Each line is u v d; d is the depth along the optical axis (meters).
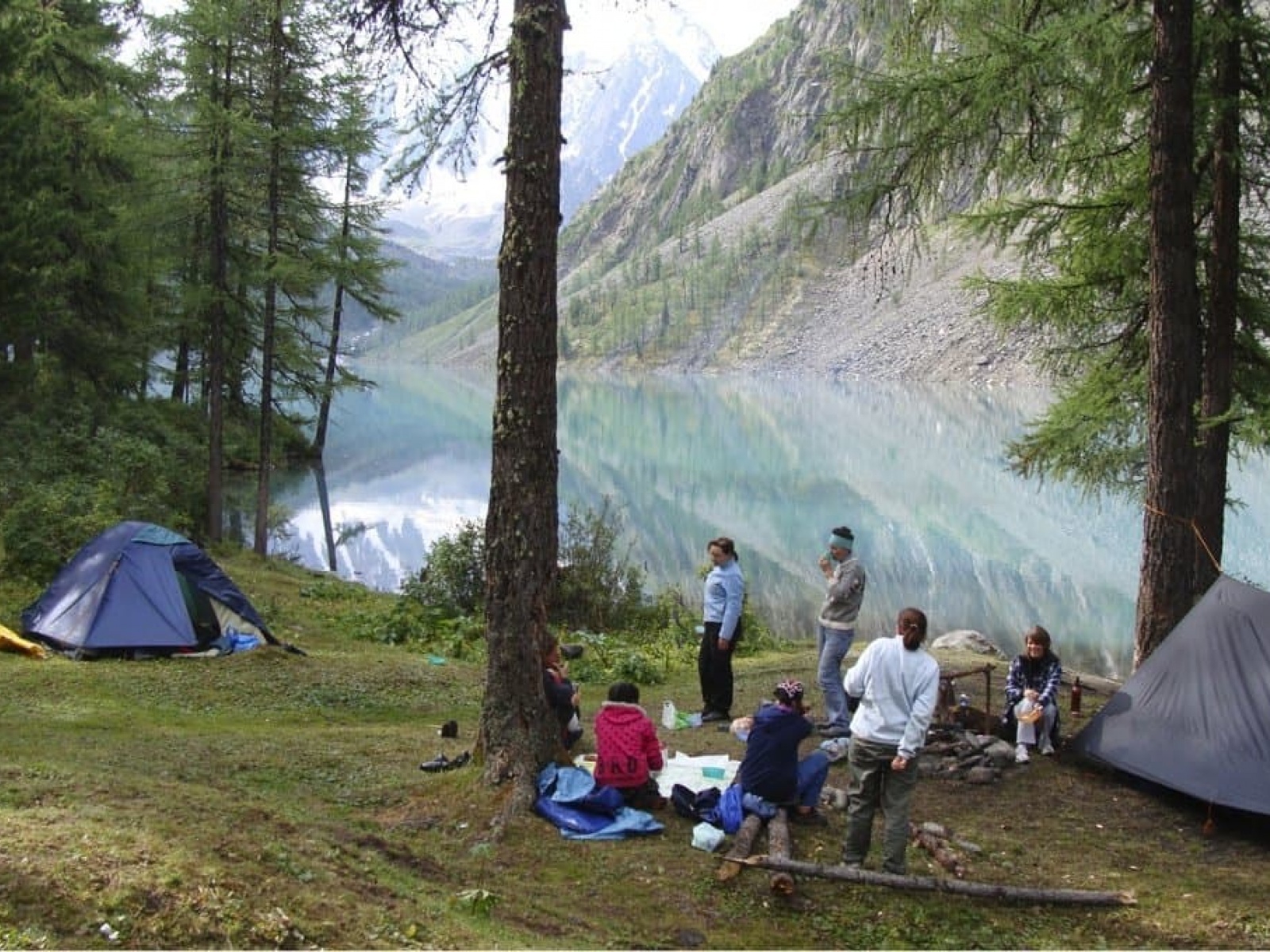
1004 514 34.78
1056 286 11.48
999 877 6.42
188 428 31.58
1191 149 9.43
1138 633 9.83
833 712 9.39
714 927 5.57
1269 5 9.77
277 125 21.38
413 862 5.87
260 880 4.86
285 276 21.59
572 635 15.55
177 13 19.69
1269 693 7.91
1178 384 9.52
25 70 19.69
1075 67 8.88
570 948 5.11
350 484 39.06
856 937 5.61
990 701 9.94
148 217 21.06
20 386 21.05
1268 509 32.16
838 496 38.78
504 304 7.05
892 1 9.45
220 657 12.31
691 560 26.84
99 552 12.84
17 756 7.07
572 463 49.47
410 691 11.87
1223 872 6.72
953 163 9.64
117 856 4.67
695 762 8.10
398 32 7.44
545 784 7.03
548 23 6.86
